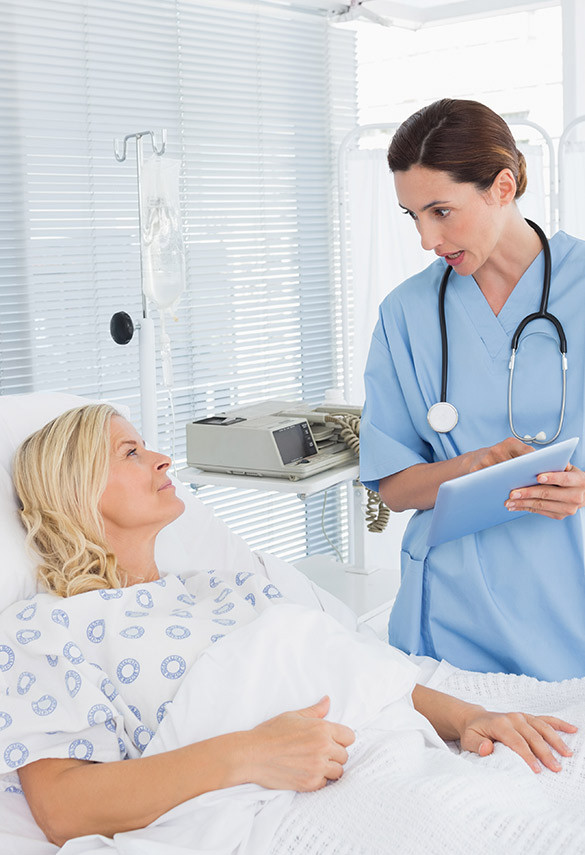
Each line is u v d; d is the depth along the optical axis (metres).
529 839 1.14
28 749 1.26
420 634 1.68
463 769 1.25
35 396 1.81
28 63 2.64
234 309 3.35
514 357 1.60
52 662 1.33
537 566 1.58
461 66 3.99
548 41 3.79
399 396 1.74
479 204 1.47
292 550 3.67
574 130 3.40
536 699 1.53
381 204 3.07
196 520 1.92
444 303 1.67
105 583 1.48
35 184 2.68
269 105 3.41
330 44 3.64
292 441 2.34
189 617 1.43
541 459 1.41
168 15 3.02
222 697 1.31
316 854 1.18
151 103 2.99
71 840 1.21
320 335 3.73
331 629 1.41
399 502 1.70
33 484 1.53
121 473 1.52
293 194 3.55
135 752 1.32
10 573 1.48
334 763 1.26
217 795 1.22
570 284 1.59
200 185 3.19
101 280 2.87
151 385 2.19
